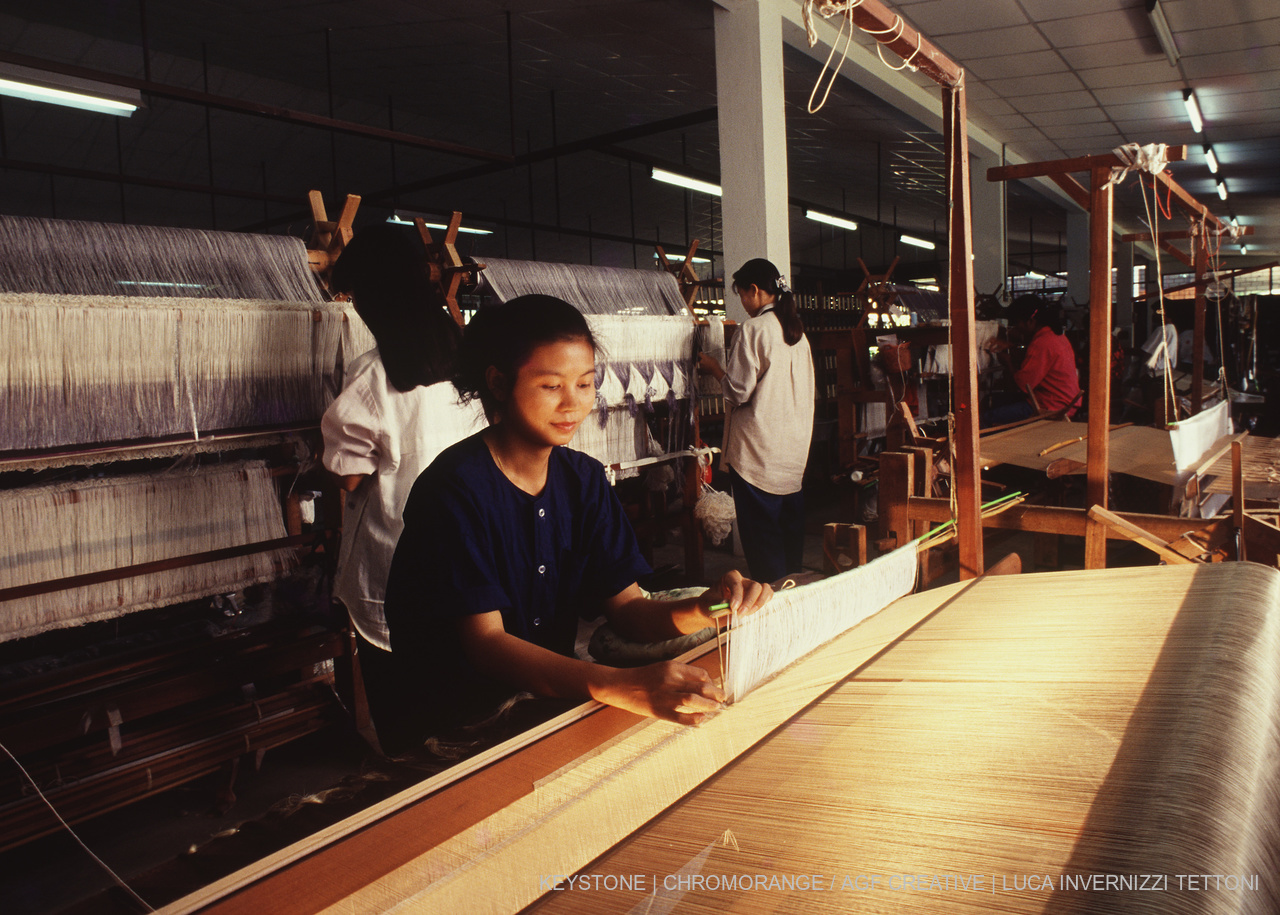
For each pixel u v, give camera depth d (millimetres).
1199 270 4863
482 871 685
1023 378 5211
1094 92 7742
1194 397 4977
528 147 10609
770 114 5152
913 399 5078
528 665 1072
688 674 951
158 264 2219
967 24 6051
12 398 1820
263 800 2271
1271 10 5754
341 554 2131
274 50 7203
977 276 10000
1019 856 667
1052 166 2430
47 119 8125
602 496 1343
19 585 1878
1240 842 691
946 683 1075
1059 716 939
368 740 2508
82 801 1927
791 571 3875
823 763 867
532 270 3420
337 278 2006
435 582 1153
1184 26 6062
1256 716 934
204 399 2137
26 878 1934
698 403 4215
